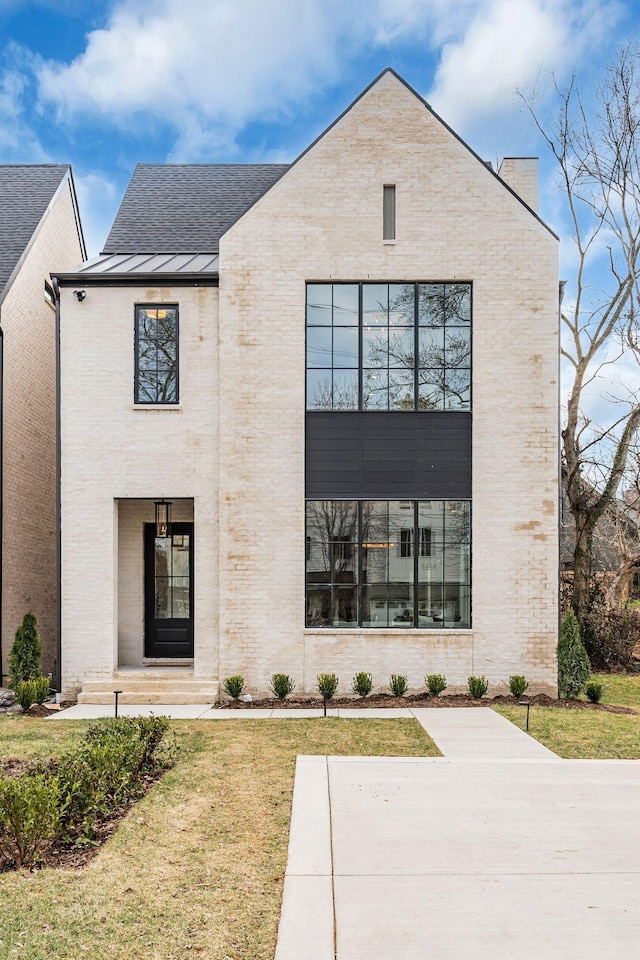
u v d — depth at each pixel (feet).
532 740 30.04
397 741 29.73
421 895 15.98
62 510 40.98
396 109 40.78
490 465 39.93
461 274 40.37
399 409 40.52
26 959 12.92
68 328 41.60
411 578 40.16
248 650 39.52
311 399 40.60
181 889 15.80
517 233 40.42
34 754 26.00
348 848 18.49
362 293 40.81
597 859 18.01
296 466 40.06
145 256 47.42
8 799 16.97
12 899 15.07
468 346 40.73
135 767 22.95
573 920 14.99
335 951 13.66
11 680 39.27
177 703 38.47
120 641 43.86
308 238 40.52
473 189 40.57
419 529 40.24
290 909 15.08
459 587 40.14
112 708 37.47
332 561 40.14
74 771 20.15
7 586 44.75
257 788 22.99
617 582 67.92
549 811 21.42
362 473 40.24
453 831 19.75
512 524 39.75
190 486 40.98
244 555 39.78
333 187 40.60
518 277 40.37
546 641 39.45
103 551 40.98
